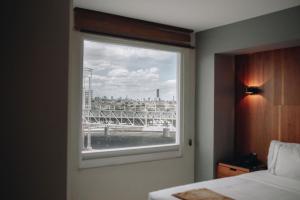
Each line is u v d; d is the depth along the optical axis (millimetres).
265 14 3176
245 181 2836
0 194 673
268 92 3611
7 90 678
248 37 3373
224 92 3963
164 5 2922
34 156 699
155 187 3693
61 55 731
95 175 3189
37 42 706
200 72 4043
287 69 3387
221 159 3896
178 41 3873
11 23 684
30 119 697
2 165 674
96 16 3137
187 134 4043
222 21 3512
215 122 3838
